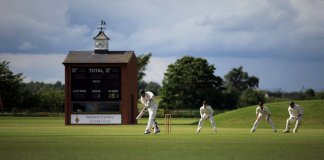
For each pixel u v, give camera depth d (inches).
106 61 2674.7
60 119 3405.5
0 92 4849.9
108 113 2672.2
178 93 5452.8
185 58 5526.6
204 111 1668.3
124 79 2674.7
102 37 2792.8
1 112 4399.6
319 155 834.2
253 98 5531.5
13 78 4936.0
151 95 1485.0
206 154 858.1
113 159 782.5
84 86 2677.2
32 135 1425.9
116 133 1568.7
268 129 2034.9
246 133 1587.1
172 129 1974.7
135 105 2984.7
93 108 2677.2
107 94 2674.7
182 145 1037.2
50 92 5275.6
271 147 983.6
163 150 927.0
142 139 1227.2
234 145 1036.5
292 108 1617.9
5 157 807.7
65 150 924.0
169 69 5492.1
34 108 4923.7
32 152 887.1
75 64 2672.2
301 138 1270.9
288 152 885.2
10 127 2128.4
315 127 2194.9
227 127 2303.2
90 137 1315.2
